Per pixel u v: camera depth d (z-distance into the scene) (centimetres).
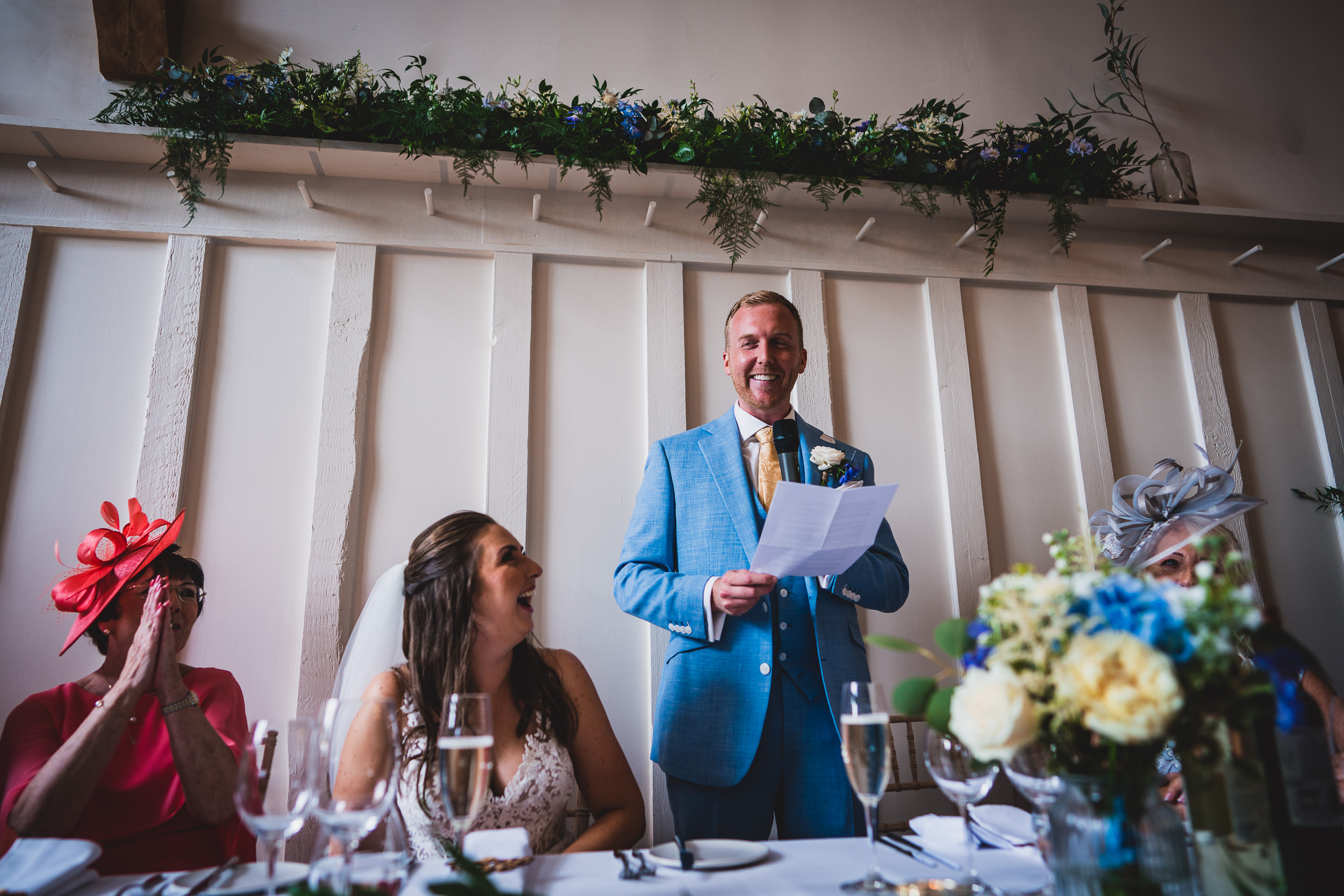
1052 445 292
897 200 291
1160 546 206
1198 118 340
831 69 319
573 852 127
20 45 268
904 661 263
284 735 229
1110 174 293
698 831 175
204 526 240
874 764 100
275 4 286
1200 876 90
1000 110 326
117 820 163
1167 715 78
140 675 162
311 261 265
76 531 234
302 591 239
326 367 254
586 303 277
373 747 141
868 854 117
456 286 271
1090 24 344
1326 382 316
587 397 269
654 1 313
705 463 207
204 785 162
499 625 158
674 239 284
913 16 331
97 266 255
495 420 258
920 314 296
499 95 267
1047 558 281
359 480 249
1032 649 90
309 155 258
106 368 247
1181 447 300
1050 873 96
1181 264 317
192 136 246
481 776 102
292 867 110
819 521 160
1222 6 356
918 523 276
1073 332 302
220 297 258
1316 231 319
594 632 250
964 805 101
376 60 288
